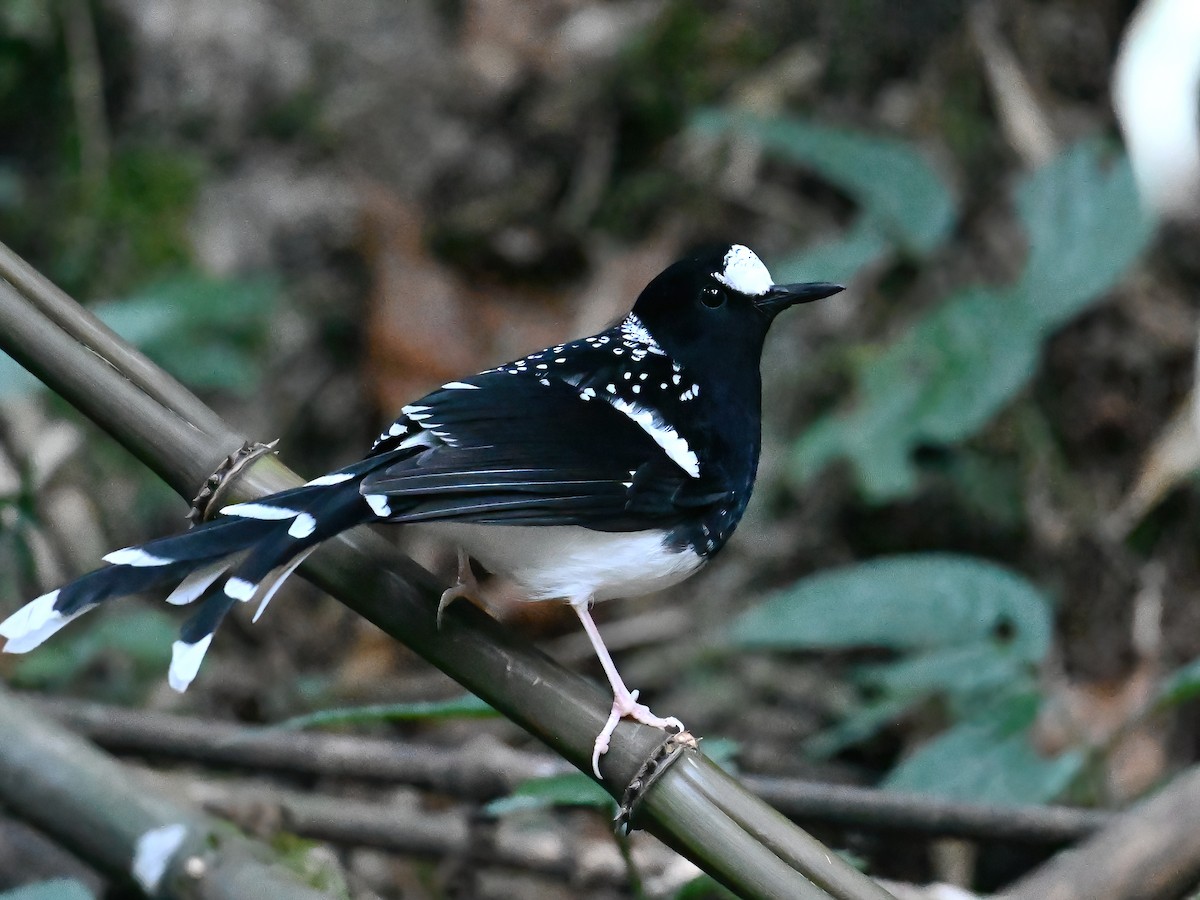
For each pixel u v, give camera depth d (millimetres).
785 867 4828
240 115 13148
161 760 8602
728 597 11492
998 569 8531
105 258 12703
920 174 11148
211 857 5359
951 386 10312
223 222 12742
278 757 8242
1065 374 12031
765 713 10812
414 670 11352
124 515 11484
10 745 5473
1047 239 10578
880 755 10578
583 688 5250
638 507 6449
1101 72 13141
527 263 12555
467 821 8203
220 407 12102
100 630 10008
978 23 13016
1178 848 5559
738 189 12844
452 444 5996
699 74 13203
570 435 6387
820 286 7160
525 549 6508
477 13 13344
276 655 11266
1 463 10867
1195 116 11602
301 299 12438
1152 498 11336
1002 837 7527
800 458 10570
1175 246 12188
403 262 12461
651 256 12648
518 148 13031
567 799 6090
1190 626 11266
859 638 8445
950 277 12359
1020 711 8258
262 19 13375
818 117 13094
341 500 5254
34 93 13219
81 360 5613
